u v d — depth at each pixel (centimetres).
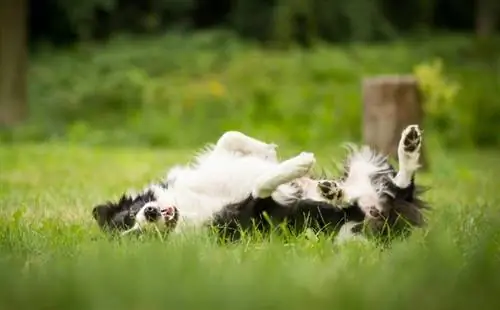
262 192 696
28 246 629
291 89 2494
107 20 3173
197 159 766
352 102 2316
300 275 496
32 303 423
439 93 2031
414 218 717
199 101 2461
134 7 3206
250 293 439
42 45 3030
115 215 719
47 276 498
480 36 2995
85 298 429
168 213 677
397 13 3306
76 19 3042
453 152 2166
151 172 1409
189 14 3256
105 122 2439
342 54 2723
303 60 2672
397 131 1555
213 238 656
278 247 601
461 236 665
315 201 704
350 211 703
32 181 1291
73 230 717
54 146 2117
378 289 449
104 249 588
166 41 2934
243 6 3175
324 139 2222
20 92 2431
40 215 845
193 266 512
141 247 601
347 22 3097
